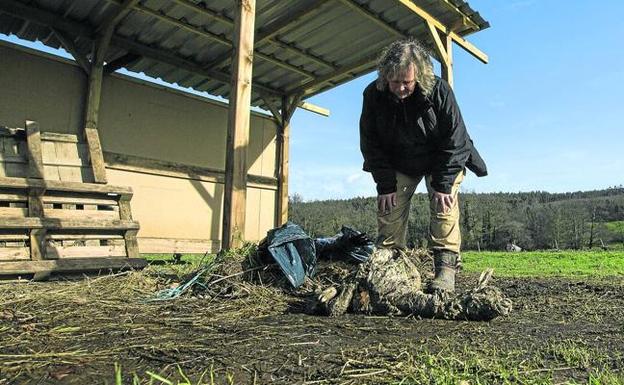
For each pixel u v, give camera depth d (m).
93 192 5.52
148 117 8.10
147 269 4.83
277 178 10.05
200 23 7.24
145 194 8.01
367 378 1.63
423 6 6.76
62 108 7.10
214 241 8.85
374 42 7.93
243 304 3.17
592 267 6.97
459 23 7.07
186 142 8.59
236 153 4.71
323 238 4.54
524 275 5.76
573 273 6.06
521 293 4.11
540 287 4.50
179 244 8.30
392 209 3.60
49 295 3.31
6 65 6.66
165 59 8.10
